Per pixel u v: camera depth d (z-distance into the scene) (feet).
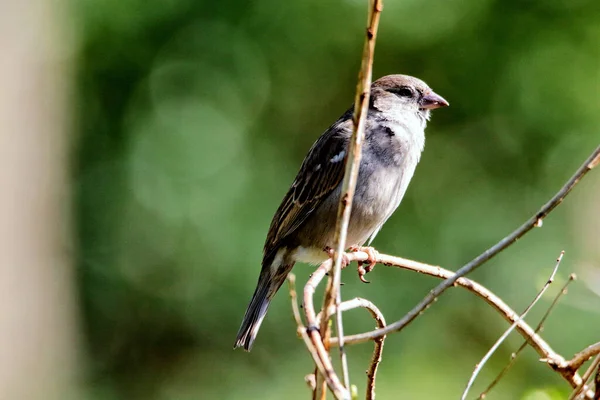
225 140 53.01
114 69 53.11
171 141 52.60
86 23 51.96
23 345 47.91
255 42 53.52
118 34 52.60
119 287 51.03
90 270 51.31
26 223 48.67
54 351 49.60
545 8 51.26
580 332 42.47
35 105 48.88
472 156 52.11
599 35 50.93
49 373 48.91
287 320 46.26
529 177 51.60
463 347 45.62
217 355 49.49
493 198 51.21
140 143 52.70
